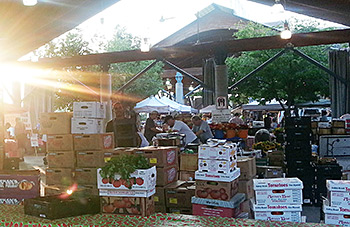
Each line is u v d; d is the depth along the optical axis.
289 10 11.32
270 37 10.59
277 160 8.11
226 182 4.21
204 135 9.38
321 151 10.58
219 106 11.08
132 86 20.91
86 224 3.48
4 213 3.82
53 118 5.66
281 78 14.98
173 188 5.14
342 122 10.69
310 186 7.20
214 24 27.86
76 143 5.56
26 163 14.36
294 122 7.24
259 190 3.95
